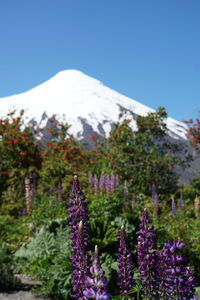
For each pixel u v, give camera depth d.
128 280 3.96
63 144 23.64
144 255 3.68
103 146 22.30
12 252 8.93
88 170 20.81
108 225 7.82
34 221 11.02
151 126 22.11
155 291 3.58
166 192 19.72
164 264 3.55
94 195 13.73
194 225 11.07
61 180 17.86
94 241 7.30
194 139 23.16
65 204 13.46
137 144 21.25
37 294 6.88
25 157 20.70
